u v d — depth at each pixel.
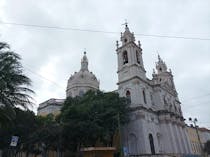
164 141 53.50
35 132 40.16
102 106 44.16
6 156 43.44
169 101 63.34
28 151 45.84
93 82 73.88
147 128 50.22
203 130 97.81
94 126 39.34
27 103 25.38
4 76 22.92
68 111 41.22
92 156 34.97
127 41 60.22
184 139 60.78
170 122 56.44
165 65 72.00
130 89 54.16
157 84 60.22
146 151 46.28
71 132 39.66
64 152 48.47
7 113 23.48
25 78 24.62
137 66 56.62
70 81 74.12
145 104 53.31
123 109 48.91
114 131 43.62
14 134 39.22
